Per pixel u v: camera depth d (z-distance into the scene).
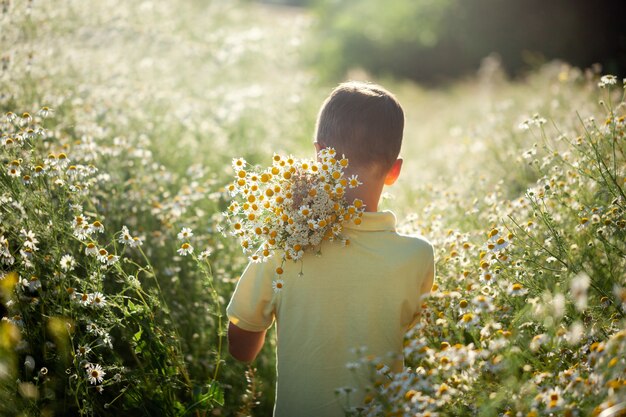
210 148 4.89
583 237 2.71
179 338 2.63
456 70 15.47
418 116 9.67
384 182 2.16
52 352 2.49
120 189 3.39
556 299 1.97
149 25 7.84
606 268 2.50
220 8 11.23
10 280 2.38
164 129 4.72
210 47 7.81
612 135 3.00
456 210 3.56
